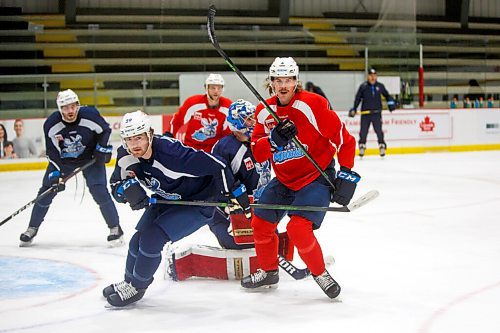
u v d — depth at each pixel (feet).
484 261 20.94
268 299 16.94
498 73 76.54
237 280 18.88
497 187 39.68
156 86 60.90
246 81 15.93
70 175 22.62
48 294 17.89
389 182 42.86
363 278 18.97
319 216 16.67
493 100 72.13
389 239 24.77
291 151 16.58
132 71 73.36
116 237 24.48
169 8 76.69
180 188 16.15
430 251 22.53
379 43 70.54
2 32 71.36
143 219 16.62
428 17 84.12
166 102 61.21
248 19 78.28
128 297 16.33
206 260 18.90
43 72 71.20
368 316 15.34
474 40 76.23
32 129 54.60
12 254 23.40
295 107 16.44
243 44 71.77
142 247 15.99
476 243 23.75
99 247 24.53
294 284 18.35
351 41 71.82
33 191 41.93
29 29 71.82
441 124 65.31
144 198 15.98
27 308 16.52
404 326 14.58
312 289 17.83
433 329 14.33
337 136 16.28
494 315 15.29
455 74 75.92
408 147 64.13
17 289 18.49
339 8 82.74
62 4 72.95
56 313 16.06
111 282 19.21
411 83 67.87
